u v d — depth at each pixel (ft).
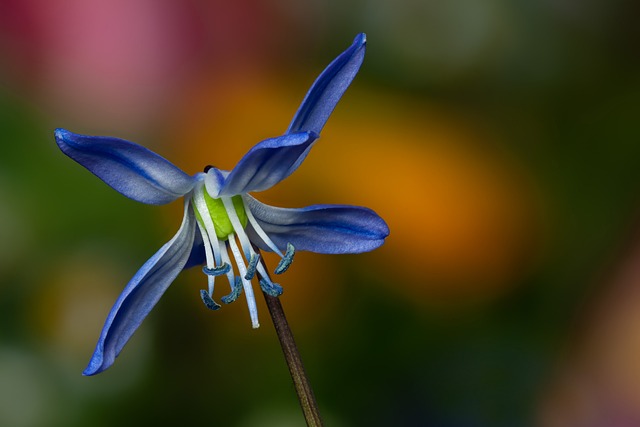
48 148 0.88
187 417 0.84
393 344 0.86
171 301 0.85
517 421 0.85
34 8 0.88
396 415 0.85
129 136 0.90
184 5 0.90
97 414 0.83
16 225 0.85
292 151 0.56
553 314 0.89
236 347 0.85
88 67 0.89
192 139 0.91
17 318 0.85
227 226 0.57
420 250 0.87
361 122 0.93
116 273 0.85
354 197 0.88
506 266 0.89
